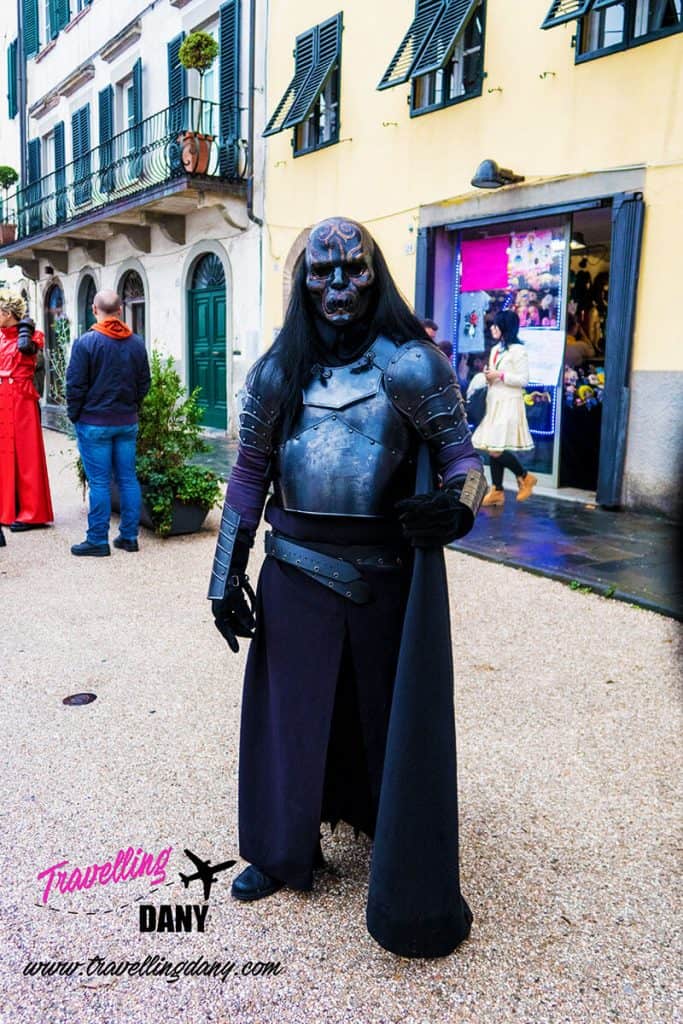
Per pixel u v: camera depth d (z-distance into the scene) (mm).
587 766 3162
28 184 24047
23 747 3342
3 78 25906
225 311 14898
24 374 7148
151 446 7141
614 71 8008
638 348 7961
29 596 5406
